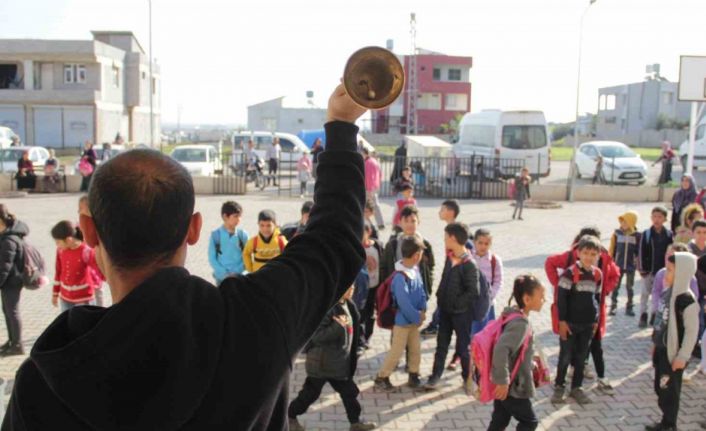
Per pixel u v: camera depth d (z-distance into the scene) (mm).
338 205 1456
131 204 1076
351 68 1316
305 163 23672
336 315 5203
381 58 1316
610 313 9164
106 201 1085
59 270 6941
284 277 1250
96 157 25422
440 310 6426
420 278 6469
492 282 6828
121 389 989
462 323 6270
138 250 1090
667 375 5391
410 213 7117
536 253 13797
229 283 1192
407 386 6535
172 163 1163
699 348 7113
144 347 1007
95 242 1177
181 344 1027
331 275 1352
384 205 21562
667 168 24812
